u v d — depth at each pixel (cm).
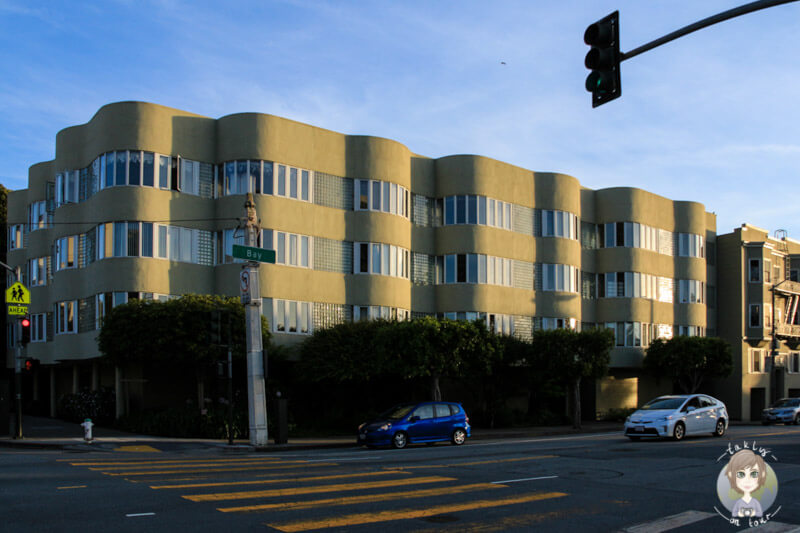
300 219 3075
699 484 1291
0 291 4266
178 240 2877
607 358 3491
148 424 2656
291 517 938
